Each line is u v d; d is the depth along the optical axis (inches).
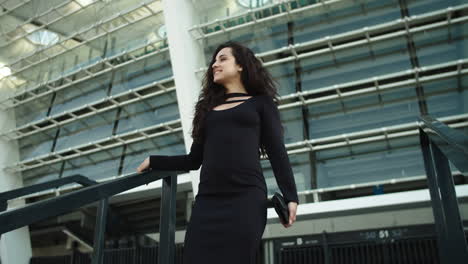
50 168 564.1
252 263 61.4
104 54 500.4
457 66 352.2
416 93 372.5
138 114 490.9
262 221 64.6
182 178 438.9
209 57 426.9
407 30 362.0
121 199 495.8
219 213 64.6
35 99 578.9
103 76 516.4
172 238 80.2
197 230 65.1
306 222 384.2
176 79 397.1
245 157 67.3
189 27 422.9
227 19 410.0
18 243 548.1
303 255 369.7
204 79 82.8
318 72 401.4
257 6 418.3
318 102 400.5
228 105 74.2
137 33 488.1
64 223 565.9
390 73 372.8
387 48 381.7
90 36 517.7
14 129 564.1
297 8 402.3
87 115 516.7
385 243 347.3
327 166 389.4
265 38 418.9
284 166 68.8
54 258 541.3
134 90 466.0
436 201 94.3
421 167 358.6
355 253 354.0
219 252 62.1
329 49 388.2
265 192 67.9
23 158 580.1
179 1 423.8
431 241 336.2
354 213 357.7
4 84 591.2
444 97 360.8
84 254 528.1
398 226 351.3
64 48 543.2
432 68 353.4
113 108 505.7
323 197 381.1
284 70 413.1
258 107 73.2
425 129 82.0
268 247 382.3
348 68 391.5
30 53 546.0
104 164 511.2
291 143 394.3
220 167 67.1
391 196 342.6
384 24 365.7
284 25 418.3
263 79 79.0
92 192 56.9
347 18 394.0
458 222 79.2
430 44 368.2
